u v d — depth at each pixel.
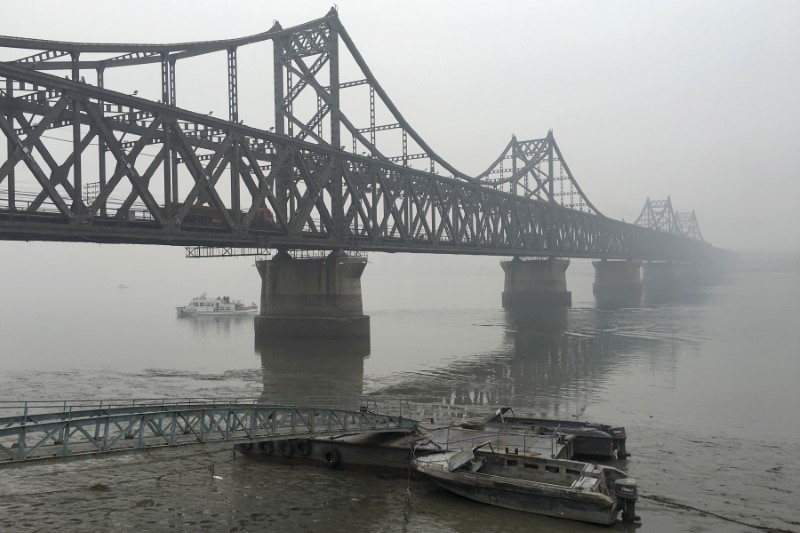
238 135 51.84
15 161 34.84
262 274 70.19
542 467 24.58
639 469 27.39
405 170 76.81
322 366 55.66
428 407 39.50
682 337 75.69
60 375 51.72
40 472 26.16
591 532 21.22
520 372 52.84
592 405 40.09
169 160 45.12
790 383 46.84
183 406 26.25
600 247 160.50
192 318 123.00
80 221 38.88
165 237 44.38
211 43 51.56
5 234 38.19
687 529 21.41
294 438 26.45
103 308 176.12
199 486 25.02
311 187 60.94
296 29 68.12
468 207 94.62
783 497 24.23
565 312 117.81
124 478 25.73
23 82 36.62
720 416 36.94
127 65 46.25
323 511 22.69
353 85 74.31
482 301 171.00
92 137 40.34
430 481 25.91
